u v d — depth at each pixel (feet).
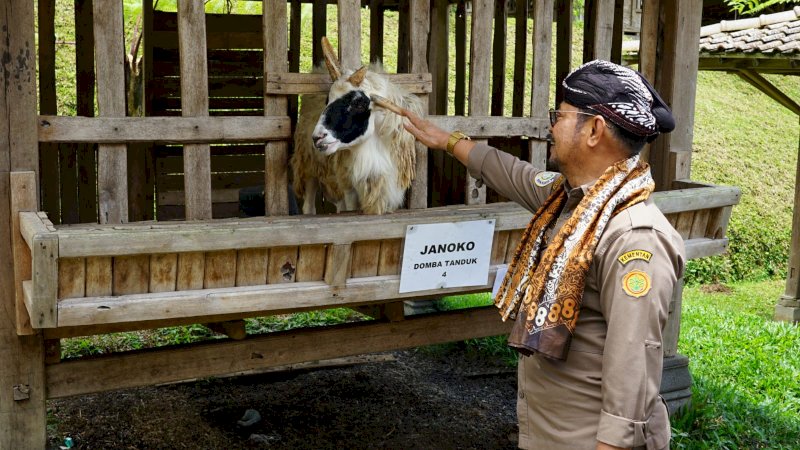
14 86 9.41
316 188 12.36
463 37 19.99
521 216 11.26
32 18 9.41
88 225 10.07
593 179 7.00
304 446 14.30
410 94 11.94
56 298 8.40
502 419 16.20
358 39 11.59
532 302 6.81
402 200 12.14
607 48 13.91
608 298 6.50
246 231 9.20
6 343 9.87
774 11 35.68
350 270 10.21
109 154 10.28
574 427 6.86
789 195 44.57
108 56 10.15
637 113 6.66
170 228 9.27
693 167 43.50
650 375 6.27
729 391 18.28
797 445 15.89
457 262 10.84
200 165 10.91
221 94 20.30
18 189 9.34
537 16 13.15
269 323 19.72
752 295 37.06
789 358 22.56
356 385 17.49
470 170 9.18
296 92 11.32
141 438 14.15
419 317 13.01
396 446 14.60
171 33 19.25
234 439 14.38
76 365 10.49
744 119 49.70
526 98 37.63
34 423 10.18
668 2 14.58
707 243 12.75
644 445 6.51
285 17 11.13
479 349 20.06
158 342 18.15
